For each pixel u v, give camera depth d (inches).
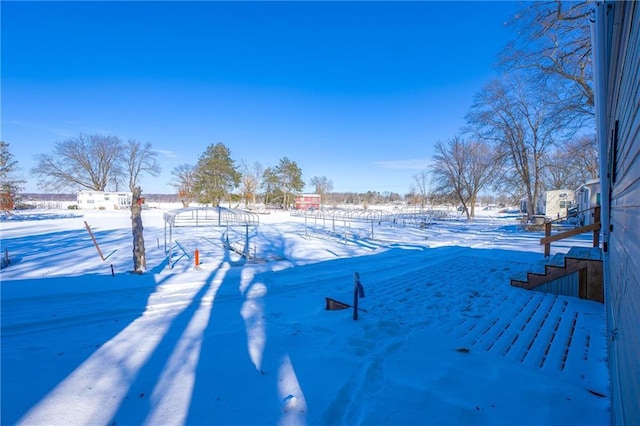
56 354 161.9
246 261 450.3
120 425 106.5
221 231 894.4
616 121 125.5
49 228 954.7
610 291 144.3
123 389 128.1
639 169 60.8
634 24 73.0
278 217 1621.6
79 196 2107.5
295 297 269.9
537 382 123.6
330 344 166.2
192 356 157.6
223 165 2089.1
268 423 105.6
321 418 106.9
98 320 217.0
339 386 125.6
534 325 190.9
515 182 1227.9
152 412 112.8
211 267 407.2
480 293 265.0
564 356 150.3
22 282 307.3
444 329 185.5
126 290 287.3
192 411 113.0
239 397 121.0
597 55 132.2
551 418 102.7
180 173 2346.2
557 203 1365.7
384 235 792.3
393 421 102.3
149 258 481.4
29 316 221.5
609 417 102.8
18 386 131.0
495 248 538.6
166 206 2642.7
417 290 277.4
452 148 1462.8
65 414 112.1
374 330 181.9
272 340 176.1
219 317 221.3
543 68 648.4
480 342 166.6
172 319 218.1
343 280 325.7
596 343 164.7
